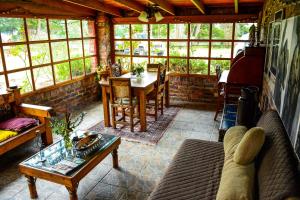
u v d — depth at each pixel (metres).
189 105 5.66
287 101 1.86
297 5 1.77
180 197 1.83
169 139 3.90
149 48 6.03
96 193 2.63
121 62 6.36
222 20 5.25
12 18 3.96
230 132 2.37
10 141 3.08
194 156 2.41
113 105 4.18
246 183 1.55
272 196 1.28
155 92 4.57
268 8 3.52
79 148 2.54
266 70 3.17
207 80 5.71
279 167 1.42
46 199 2.55
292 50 1.80
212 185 1.95
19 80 4.21
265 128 2.03
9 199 2.57
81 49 5.64
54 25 4.82
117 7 5.70
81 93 5.71
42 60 4.63
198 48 5.66
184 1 4.89
